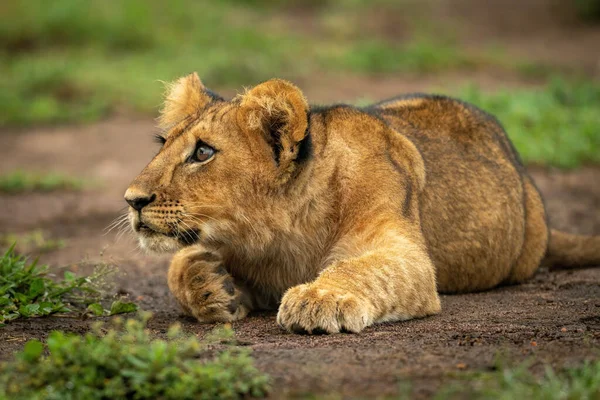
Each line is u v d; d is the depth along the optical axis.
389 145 10.53
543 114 23.50
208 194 9.73
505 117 23.02
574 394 6.34
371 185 10.09
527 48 42.66
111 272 12.08
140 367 6.71
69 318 10.27
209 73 34.25
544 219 12.66
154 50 39.06
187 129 9.97
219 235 9.91
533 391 6.50
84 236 16.89
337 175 10.09
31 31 39.47
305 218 10.00
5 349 8.46
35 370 6.89
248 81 34.16
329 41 42.53
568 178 19.95
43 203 20.30
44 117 30.31
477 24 47.25
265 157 9.77
